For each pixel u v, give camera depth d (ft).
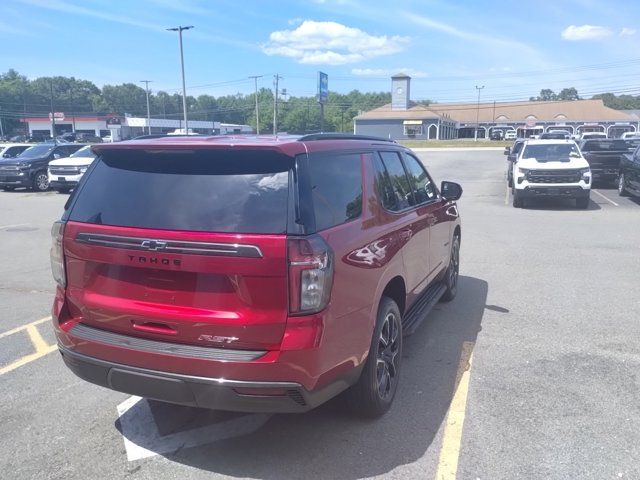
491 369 15.72
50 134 353.10
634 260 29.35
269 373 9.89
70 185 70.03
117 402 14.12
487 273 26.89
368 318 11.85
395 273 13.61
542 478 10.74
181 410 13.69
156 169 11.24
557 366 15.88
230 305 10.13
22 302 23.08
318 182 11.05
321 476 10.93
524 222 43.09
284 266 9.85
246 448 11.96
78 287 11.59
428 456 11.55
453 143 220.43
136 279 10.82
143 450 11.93
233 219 10.21
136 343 10.73
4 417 13.37
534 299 22.49
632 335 18.33
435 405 13.67
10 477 10.97
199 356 10.10
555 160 51.60
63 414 13.51
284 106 416.26
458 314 20.65
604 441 11.98
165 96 494.59
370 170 13.66
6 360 16.88
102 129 355.56
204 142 10.90
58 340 11.79
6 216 49.55
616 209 49.85
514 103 309.63
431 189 19.17
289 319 9.97
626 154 58.44
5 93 451.12
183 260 10.23
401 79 267.18
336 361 10.71
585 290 23.72
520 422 12.80
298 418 13.16
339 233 11.03
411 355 16.78
